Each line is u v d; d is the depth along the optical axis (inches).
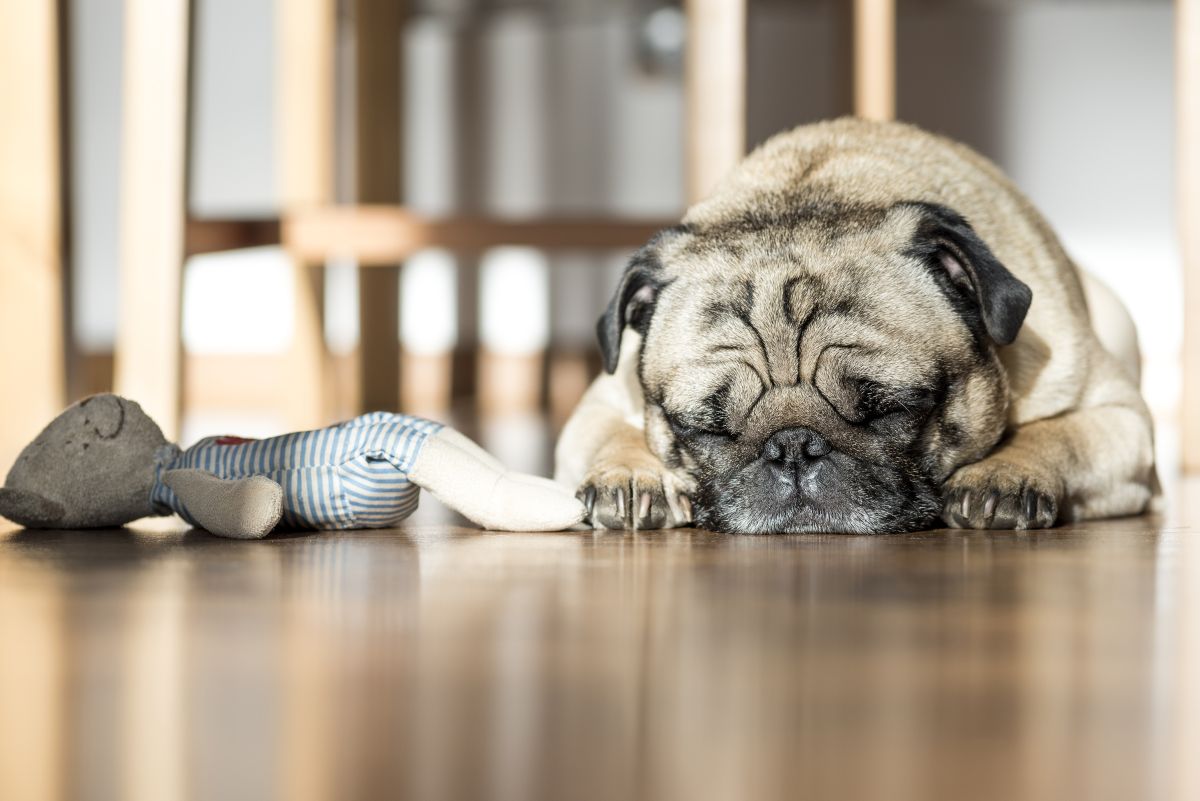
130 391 86.2
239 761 21.5
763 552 47.9
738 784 20.1
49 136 80.6
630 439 61.9
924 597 37.2
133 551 47.9
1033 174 184.5
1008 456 57.4
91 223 183.3
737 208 61.7
